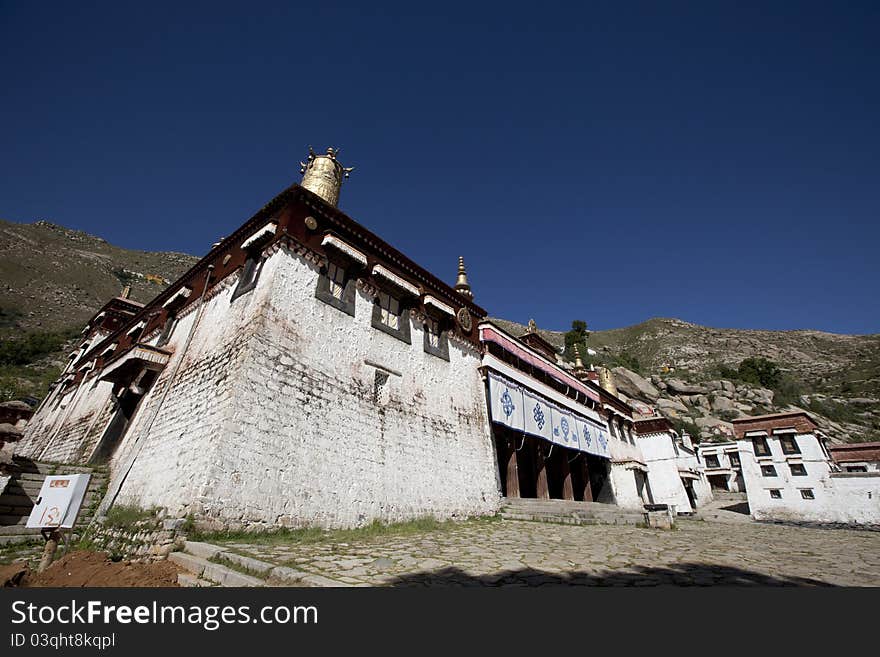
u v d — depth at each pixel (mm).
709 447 39625
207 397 9562
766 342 104000
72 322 73500
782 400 58188
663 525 13688
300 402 9969
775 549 9312
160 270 126125
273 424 9188
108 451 12711
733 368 77438
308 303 11219
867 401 61562
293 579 4906
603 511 16688
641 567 6496
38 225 127688
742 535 13352
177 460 9031
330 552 6914
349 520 10000
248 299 10781
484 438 16312
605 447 25078
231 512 7875
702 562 7086
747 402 56719
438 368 15422
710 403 56938
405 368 13812
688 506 27781
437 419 14359
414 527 10883
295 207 11914
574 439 21766
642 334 113625
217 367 9969
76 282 92625
